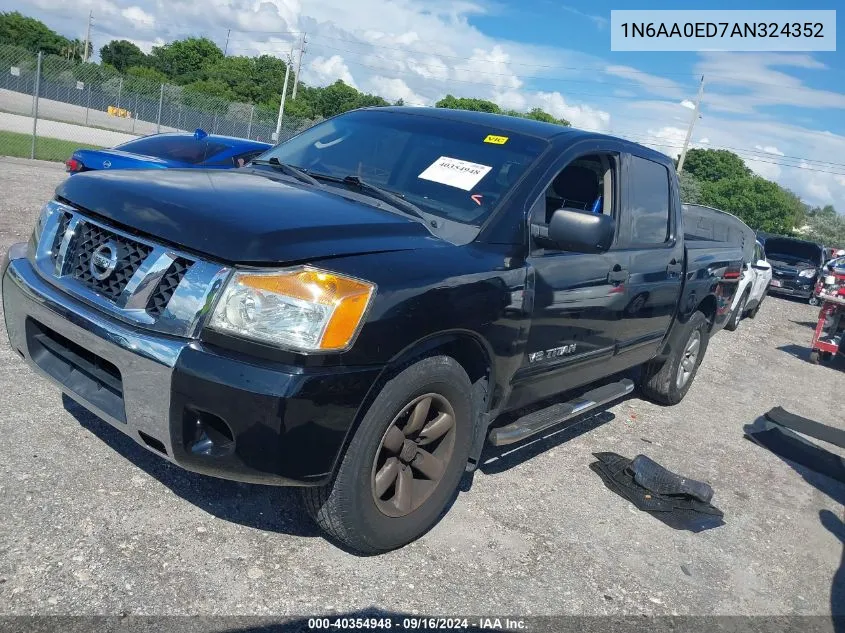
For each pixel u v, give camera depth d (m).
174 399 2.59
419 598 2.93
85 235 3.01
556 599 3.13
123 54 92.44
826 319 10.36
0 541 2.75
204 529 3.09
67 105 37.06
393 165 3.91
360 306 2.67
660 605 3.26
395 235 3.08
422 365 2.96
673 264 5.17
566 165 3.94
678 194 5.38
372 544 3.06
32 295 3.01
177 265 2.72
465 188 3.66
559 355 3.96
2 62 29.28
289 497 3.48
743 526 4.27
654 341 5.37
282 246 2.67
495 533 3.56
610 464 4.71
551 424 3.96
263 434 2.53
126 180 3.16
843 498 5.07
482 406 3.47
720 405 6.97
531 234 3.60
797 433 6.40
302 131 4.62
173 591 2.68
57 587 2.58
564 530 3.75
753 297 13.52
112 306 2.77
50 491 3.13
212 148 9.55
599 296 4.14
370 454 2.85
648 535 3.90
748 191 79.25
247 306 2.58
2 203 9.68
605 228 3.31
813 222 84.19
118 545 2.88
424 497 3.21
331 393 2.60
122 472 3.39
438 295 2.92
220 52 96.25
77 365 2.96
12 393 3.96
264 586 2.81
